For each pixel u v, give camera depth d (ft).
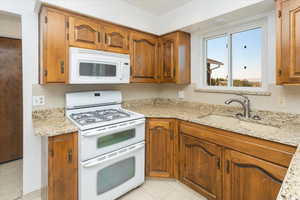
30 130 5.87
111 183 5.53
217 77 7.63
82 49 5.70
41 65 5.55
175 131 6.55
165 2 7.02
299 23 4.30
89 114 6.41
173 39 7.75
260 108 6.02
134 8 7.30
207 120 5.66
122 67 6.79
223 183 5.06
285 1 4.52
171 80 7.90
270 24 5.72
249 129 4.58
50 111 6.19
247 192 4.51
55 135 4.53
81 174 4.84
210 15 6.24
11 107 8.52
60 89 6.44
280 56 4.66
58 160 4.64
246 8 5.46
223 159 5.05
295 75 4.39
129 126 5.86
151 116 6.54
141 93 9.12
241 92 6.43
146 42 7.85
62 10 5.39
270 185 4.06
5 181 6.84
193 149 5.95
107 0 6.37
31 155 5.92
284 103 5.45
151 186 6.60
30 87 5.80
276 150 3.94
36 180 6.03
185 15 7.14
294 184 1.85
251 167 4.41
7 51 8.21
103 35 6.33
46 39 5.15
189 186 6.18
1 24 7.63
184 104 8.65
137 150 6.28
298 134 4.09
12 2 5.36
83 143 4.81
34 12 5.74
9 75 8.36
